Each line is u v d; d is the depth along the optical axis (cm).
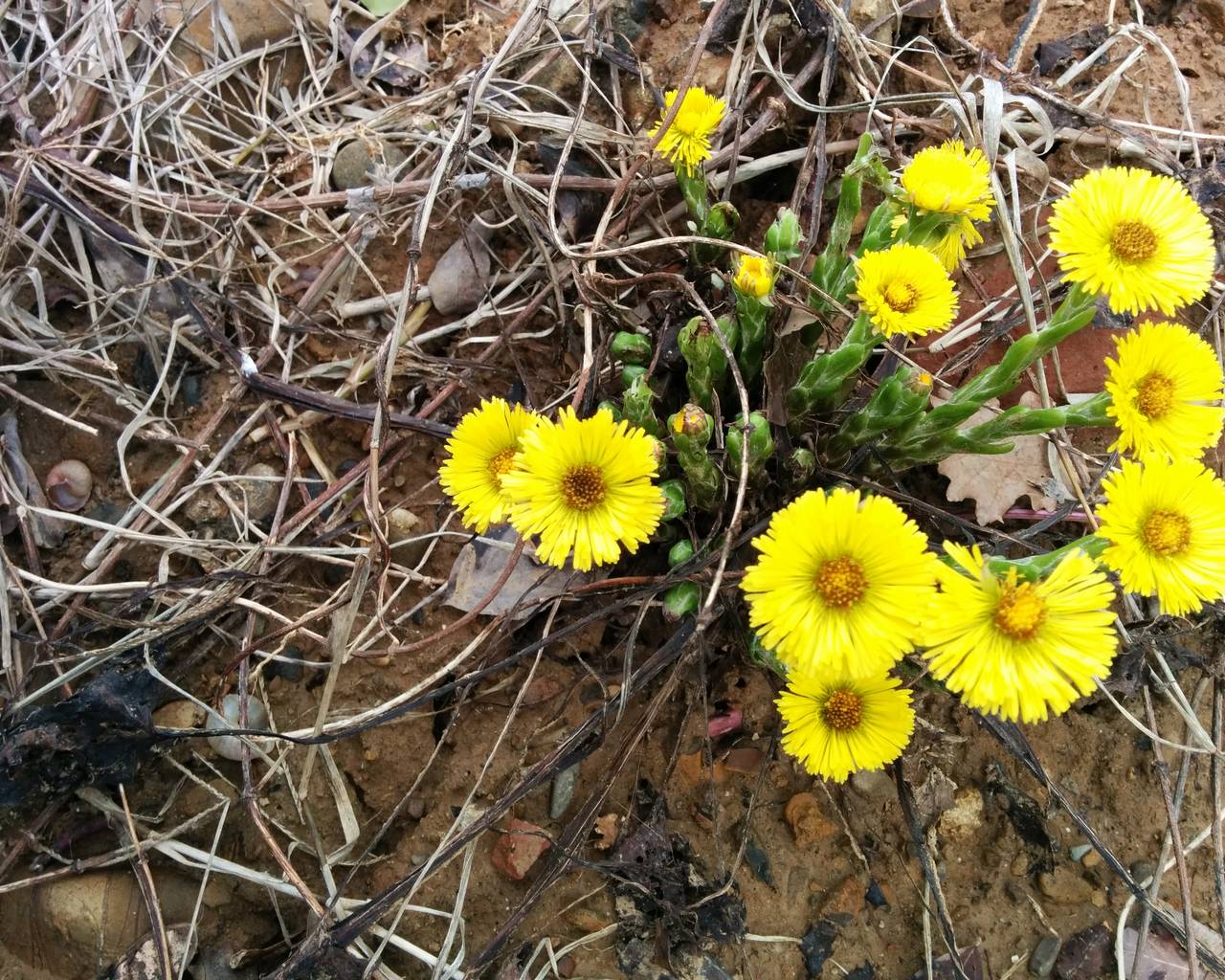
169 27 27
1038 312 24
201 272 26
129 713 21
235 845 22
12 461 24
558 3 27
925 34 27
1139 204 17
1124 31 25
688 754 23
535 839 22
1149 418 17
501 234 26
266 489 24
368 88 28
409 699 22
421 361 25
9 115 26
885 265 18
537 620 23
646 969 21
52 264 25
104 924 21
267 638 22
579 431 17
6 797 21
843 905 22
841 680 18
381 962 21
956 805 22
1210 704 23
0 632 23
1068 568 16
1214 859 21
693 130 21
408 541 23
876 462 22
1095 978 21
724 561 18
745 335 21
